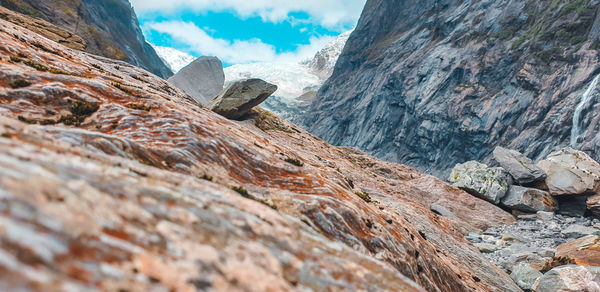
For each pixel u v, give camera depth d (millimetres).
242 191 15742
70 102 19375
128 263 5328
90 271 4684
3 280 3627
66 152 9250
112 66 47844
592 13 137625
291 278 7918
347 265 9969
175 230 7133
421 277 20438
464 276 27203
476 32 189875
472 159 161500
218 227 8273
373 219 20750
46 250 4484
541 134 131000
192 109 28203
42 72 21234
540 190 60906
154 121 19781
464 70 180250
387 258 17969
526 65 148750
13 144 7582
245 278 6730
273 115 77000
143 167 11328
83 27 183625
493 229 52031
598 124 108062
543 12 160500
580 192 57062
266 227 9852
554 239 46125
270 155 23375
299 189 19812
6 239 4207
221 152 19328
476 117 162125
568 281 27406
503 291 28844
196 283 5785
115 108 20172
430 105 187625
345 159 69688
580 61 129875
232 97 59469
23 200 5086
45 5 183000
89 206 6066
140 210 7141
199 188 10945
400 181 63438
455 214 54281
